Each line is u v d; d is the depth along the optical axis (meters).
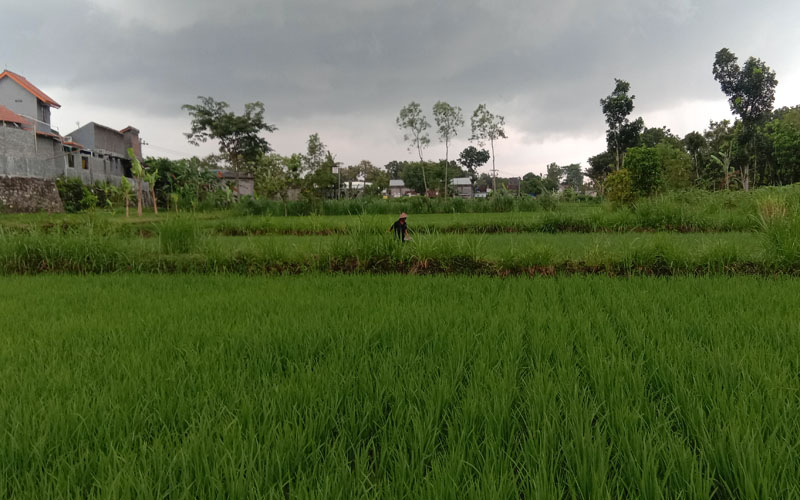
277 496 1.64
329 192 64.06
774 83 45.44
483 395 2.53
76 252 9.11
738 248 7.83
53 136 35.25
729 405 2.34
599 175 76.31
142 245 9.96
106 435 2.14
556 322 4.16
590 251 8.18
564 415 2.36
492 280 6.98
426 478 1.73
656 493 1.64
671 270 7.54
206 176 48.12
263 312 4.88
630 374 2.80
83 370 3.10
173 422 2.31
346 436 2.17
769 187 18.38
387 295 5.88
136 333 4.07
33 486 1.76
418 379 2.80
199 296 5.96
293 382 2.77
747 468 1.79
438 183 78.25
